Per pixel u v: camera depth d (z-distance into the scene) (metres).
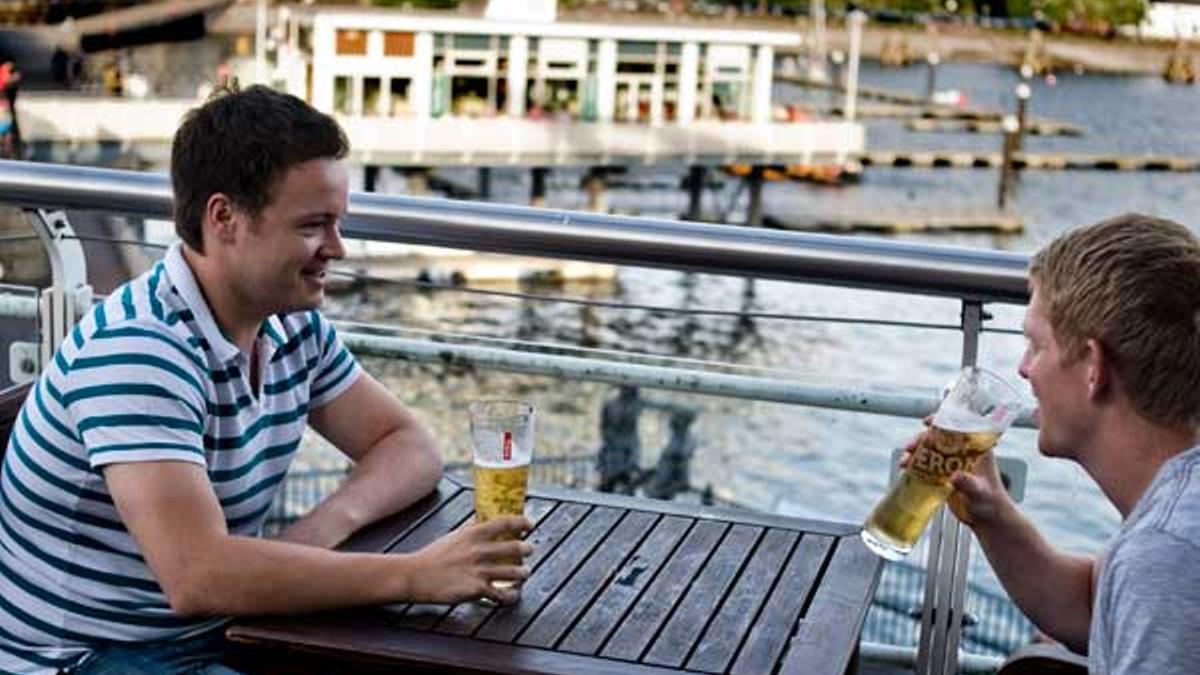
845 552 2.45
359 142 39.56
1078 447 2.04
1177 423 1.96
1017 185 64.56
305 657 2.16
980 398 2.27
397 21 39.69
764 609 2.25
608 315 36.91
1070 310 2.00
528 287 36.50
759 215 47.59
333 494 2.54
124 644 2.35
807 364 32.62
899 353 32.97
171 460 2.24
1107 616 1.87
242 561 2.20
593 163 42.19
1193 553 1.80
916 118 74.75
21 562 2.36
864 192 60.81
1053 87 86.75
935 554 2.88
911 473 2.32
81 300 3.14
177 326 2.30
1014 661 2.33
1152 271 1.96
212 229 2.33
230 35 59.56
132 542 2.33
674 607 2.25
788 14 81.00
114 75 56.22
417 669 2.09
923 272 2.74
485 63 40.62
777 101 74.94
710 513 2.59
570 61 41.69
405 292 31.80
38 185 3.04
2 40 56.56
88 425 2.26
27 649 2.36
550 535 2.47
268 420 2.45
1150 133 76.81
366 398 2.66
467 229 2.96
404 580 2.19
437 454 2.66
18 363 3.19
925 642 2.91
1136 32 91.31
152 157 42.41
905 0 87.06
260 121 2.30
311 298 2.38
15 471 2.34
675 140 43.12
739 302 36.19
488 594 2.20
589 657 2.10
